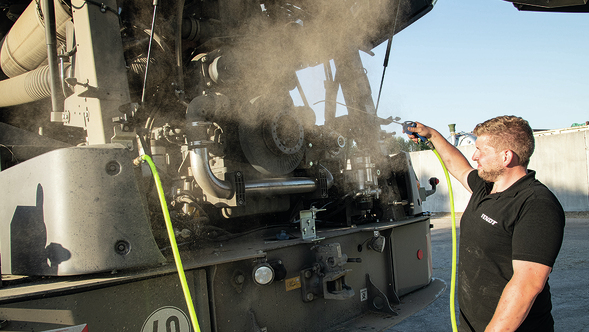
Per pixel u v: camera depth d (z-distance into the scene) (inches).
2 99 142.9
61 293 60.9
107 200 65.7
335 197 144.3
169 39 121.9
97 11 79.9
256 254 86.3
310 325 101.4
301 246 102.7
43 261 65.4
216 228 108.3
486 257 63.0
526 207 57.5
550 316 61.6
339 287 103.6
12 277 71.4
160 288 72.2
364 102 150.9
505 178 64.6
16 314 57.1
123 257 65.7
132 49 110.3
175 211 98.4
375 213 151.2
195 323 61.9
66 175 63.9
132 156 78.2
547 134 561.3
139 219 68.6
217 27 128.2
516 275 54.2
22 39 125.3
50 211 64.6
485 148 65.3
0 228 76.0
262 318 90.4
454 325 74.0
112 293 66.2
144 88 82.4
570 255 258.5
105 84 78.6
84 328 62.2
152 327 70.4
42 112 149.8
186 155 114.9
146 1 110.7
